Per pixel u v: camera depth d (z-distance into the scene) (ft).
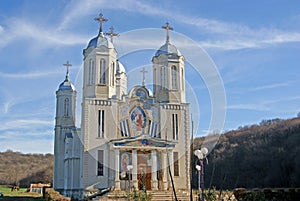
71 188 133.18
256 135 199.41
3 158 321.32
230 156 161.17
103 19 131.95
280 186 167.32
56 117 159.74
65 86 164.45
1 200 119.44
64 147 156.04
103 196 103.76
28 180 285.84
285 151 176.76
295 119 212.02
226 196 70.90
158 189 115.03
